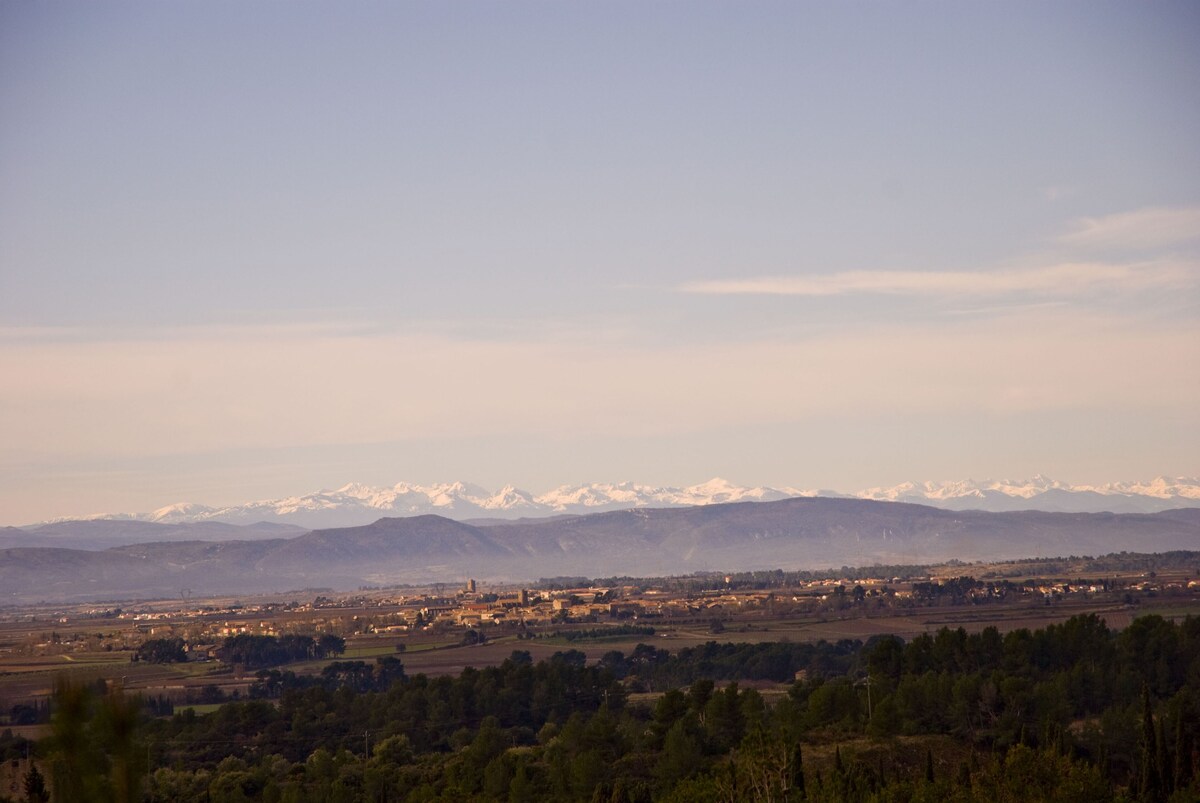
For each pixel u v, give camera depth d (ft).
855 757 640.58
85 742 164.25
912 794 512.22
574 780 612.70
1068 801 483.10
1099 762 615.57
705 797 510.99
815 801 495.00
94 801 163.22
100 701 166.20
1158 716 627.46
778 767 514.68
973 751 648.38
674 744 634.02
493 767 625.82
